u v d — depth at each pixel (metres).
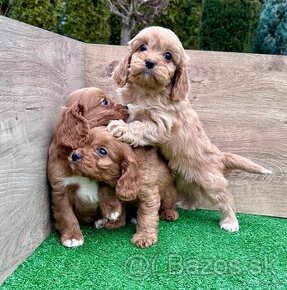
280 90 0.48
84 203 0.39
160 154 0.44
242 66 0.48
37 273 0.33
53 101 0.40
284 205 0.50
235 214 0.49
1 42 0.29
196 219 0.48
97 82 0.51
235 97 0.49
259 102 0.48
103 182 0.39
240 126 0.49
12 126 0.31
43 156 0.37
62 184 0.37
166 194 0.45
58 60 0.41
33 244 0.36
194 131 0.44
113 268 0.34
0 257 0.30
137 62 0.38
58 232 0.40
